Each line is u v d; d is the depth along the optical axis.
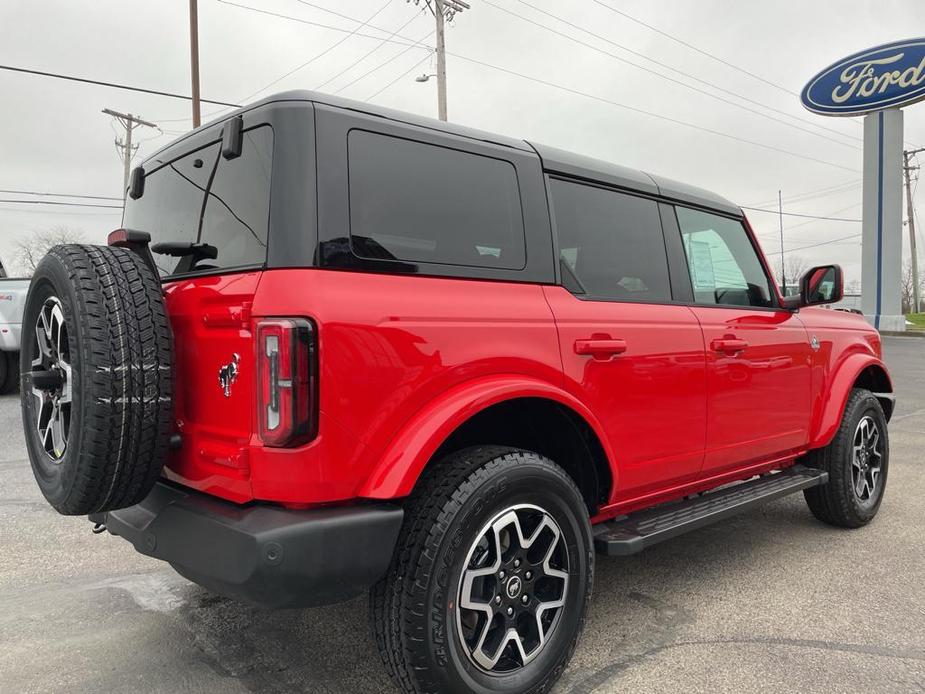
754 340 3.60
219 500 2.18
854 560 3.89
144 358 2.11
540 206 2.76
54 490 2.23
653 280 3.22
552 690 2.50
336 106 2.20
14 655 2.76
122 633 2.96
